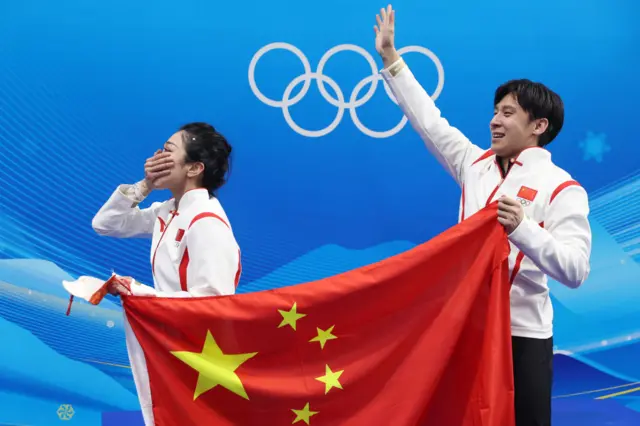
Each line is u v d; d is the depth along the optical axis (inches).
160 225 281.9
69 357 408.8
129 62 417.1
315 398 248.5
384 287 249.3
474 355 243.3
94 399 408.8
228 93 421.1
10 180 408.5
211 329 252.5
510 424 233.3
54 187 411.5
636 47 431.2
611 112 429.1
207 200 272.2
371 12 425.7
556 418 416.2
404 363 245.8
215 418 250.4
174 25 419.2
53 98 411.5
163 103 418.3
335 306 250.8
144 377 253.1
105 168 415.2
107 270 415.8
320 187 425.1
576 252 241.6
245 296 252.5
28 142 410.3
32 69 410.6
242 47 421.4
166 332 253.6
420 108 290.4
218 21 420.8
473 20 428.8
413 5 426.9
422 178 428.5
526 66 429.1
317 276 424.5
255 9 422.0
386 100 426.3
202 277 259.4
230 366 251.9
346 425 247.0
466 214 272.1
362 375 247.4
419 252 248.1
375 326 249.9
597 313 420.5
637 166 427.8
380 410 245.0
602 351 418.6
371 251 426.3
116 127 415.5
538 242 236.5
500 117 269.9
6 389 402.0
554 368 418.9
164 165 275.1
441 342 242.7
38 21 412.2
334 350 251.4
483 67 428.5
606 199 426.9
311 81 424.5
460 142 286.0
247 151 422.0
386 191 426.9
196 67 419.8
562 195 254.1
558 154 427.8
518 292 255.8
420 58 426.9
